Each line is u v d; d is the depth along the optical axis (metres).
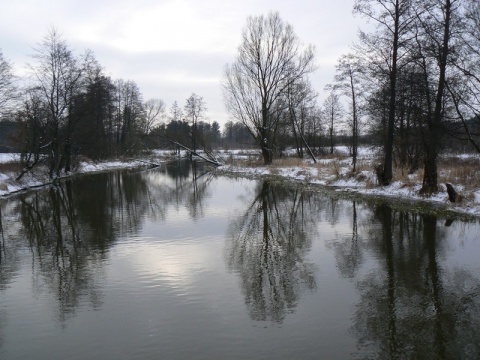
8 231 13.87
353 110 33.84
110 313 7.18
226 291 8.08
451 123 16.88
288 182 27.09
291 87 41.19
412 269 9.15
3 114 27.75
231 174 36.62
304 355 5.69
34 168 31.03
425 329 6.36
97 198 21.58
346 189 21.92
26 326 6.77
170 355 5.77
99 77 42.38
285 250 10.90
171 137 71.56
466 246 10.80
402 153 25.09
